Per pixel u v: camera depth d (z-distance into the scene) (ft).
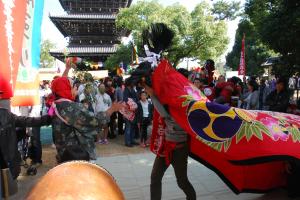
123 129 39.37
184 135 12.21
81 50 113.29
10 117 10.67
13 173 10.49
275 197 15.76
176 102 11.58
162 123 12.56
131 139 31.07
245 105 31.32
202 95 12.39
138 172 21.06
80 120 11.85
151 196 12.74
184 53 90.38
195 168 20.84
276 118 12.35
